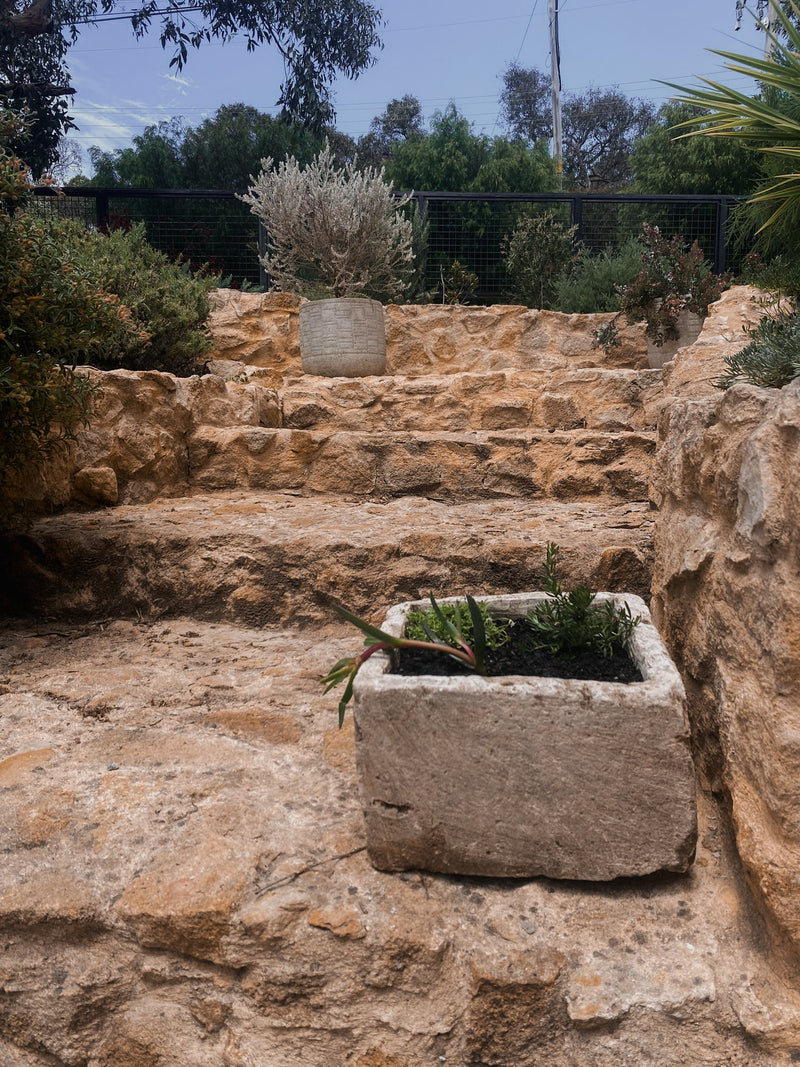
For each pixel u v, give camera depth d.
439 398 5.33
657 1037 1.30
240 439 4.34
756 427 1.62
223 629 3.00
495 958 1.36
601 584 2.83
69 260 2.76
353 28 13.33
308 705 2.28
